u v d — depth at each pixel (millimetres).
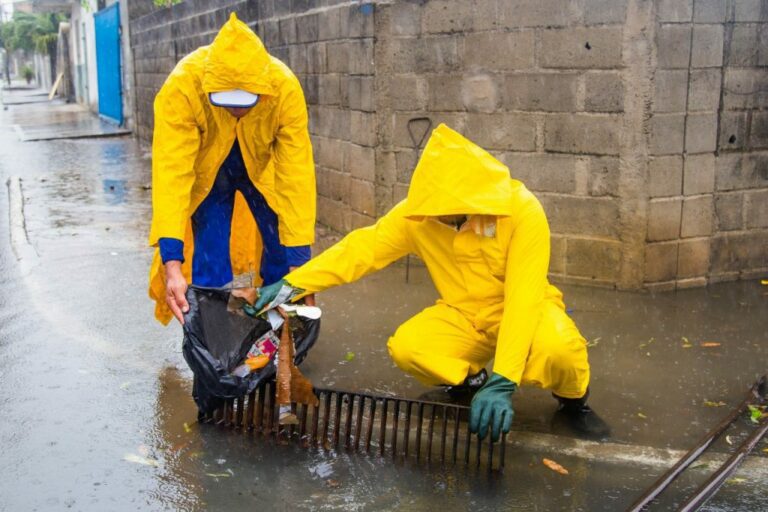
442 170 3287
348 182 7438
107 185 11578
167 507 3184
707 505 3137
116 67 21516
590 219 5887
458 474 3402
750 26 5770
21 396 4195
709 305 5582
